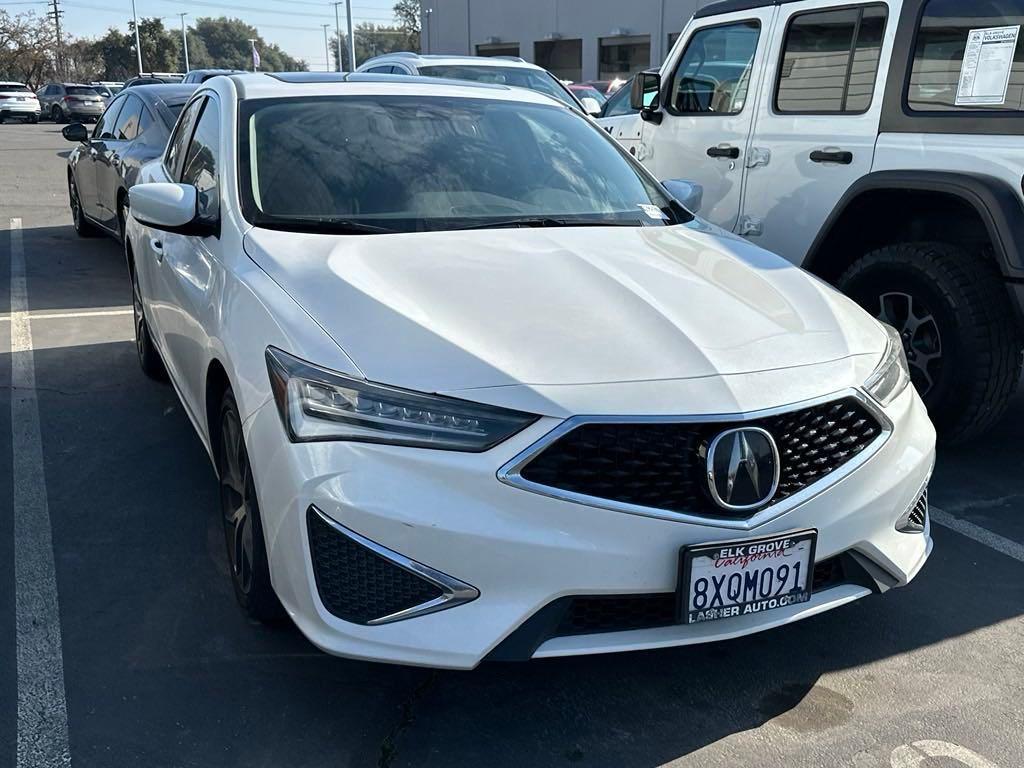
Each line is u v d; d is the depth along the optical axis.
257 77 3.98
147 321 4.79
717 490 2.26
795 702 2.62
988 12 3.99
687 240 3.37
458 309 2.53
